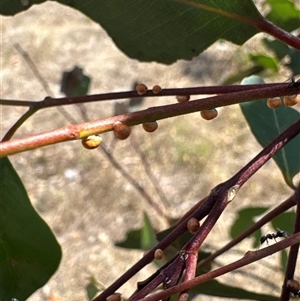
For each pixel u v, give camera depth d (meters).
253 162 0.25
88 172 1.22
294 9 0.36
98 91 1.33
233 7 0.29
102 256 1.06
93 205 1.17
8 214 0.30
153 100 1.19
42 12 1.55
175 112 0.23
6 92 1.33
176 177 1.21
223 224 1.03
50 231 0.30
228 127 1.29
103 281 1.01
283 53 0.44
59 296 0.98
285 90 0.24
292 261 0.27
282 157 0.35
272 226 0.41
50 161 1.24
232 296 0.33
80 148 1.26
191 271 0.23
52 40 1.47
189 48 0.31
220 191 0.25
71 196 1.19
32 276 0.30
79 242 1.10
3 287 0.30
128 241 0.43
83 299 0.98
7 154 0.20
